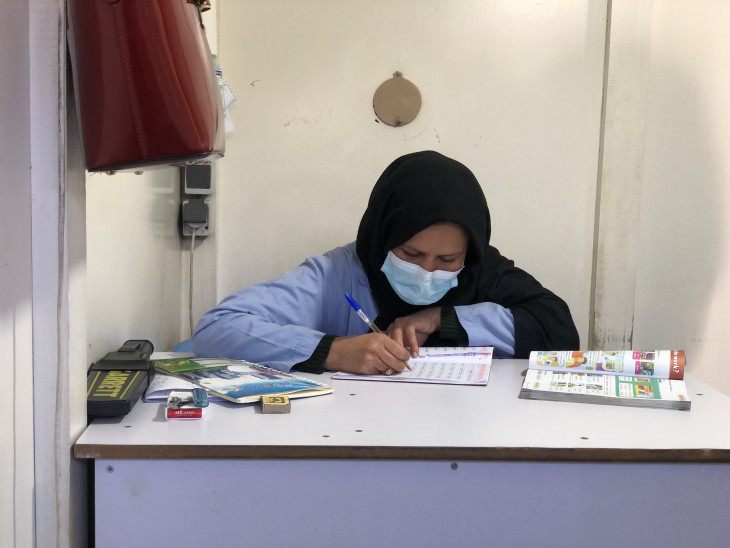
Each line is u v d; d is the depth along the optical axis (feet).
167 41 2.90
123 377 3.85
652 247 7.71
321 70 7.47
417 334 5.09
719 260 7.73
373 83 7.48
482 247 5.34
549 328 5.28
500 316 5.15
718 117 7.54
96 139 3.09
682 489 3.27
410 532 3.25
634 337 7.81
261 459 3.15
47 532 3.17
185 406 3.51
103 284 4.67
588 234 7.70
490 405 3.78
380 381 4.28
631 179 7.51
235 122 7.51
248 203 7.62
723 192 7.63
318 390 3.93
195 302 7.57
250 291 5.24
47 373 3.12
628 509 3.27
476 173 7.59
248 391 3.80
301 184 7.60
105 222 4.73
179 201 7.36
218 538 3.21
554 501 3.26
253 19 7.40
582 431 3.38
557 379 4.20
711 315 7.81
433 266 5.14
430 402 3.83
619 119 7.43
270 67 7.46
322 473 3.20
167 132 2.97
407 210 5.04
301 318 5.33
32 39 3.00
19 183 2.95
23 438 3.01
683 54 7.47
